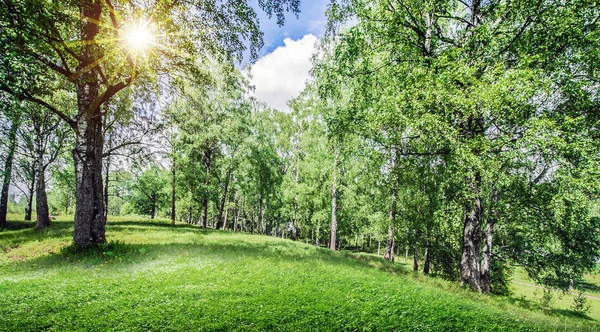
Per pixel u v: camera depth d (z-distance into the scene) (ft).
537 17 34.14
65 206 169.07
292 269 37.06
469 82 35.01
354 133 65.00
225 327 18.74
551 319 32.45
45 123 73.51
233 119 109.40
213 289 26.11
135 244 49.14
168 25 36.91
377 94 51.78
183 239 63.05
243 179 121.80
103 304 21.62
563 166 32.37
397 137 43.80
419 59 45.65
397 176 55.36
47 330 17.22
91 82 41.91
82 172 41.96
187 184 116.98
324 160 100.53
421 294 31.73
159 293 24.49
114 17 36.27
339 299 25.95
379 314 23.58
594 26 32.53
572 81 35.17
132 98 57.11
